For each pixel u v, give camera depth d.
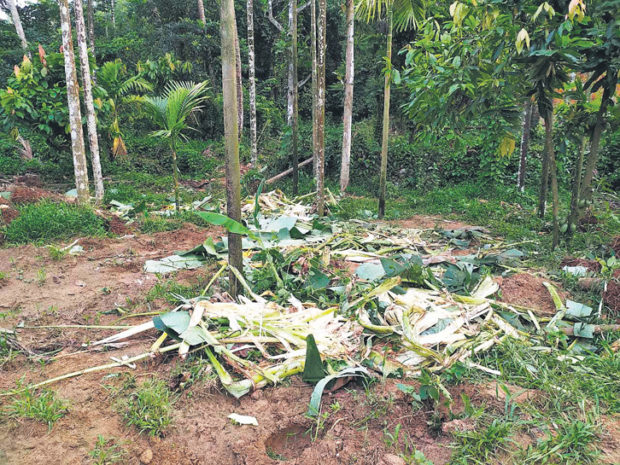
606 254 5.30
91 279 4.95
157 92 16.12
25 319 3.94
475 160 12.13
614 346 3.32
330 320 3.58
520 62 5.00
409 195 11.28
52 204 7.35
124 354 3.37
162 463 2.34
